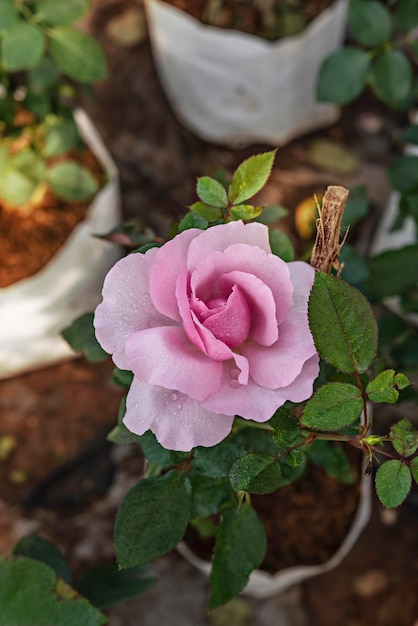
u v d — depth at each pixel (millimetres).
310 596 1111
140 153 1369
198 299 643
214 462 706
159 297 651
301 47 1190
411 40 965
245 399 645
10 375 1229
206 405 640
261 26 1179
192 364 638
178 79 1311
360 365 659
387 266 888
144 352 641
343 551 952
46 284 1072
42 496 1161
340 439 680
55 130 1028
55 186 1030
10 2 897
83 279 1109
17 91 1119
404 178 981
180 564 1128
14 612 741
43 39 911
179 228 676
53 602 745
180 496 709
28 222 1071
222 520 750
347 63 966
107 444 1188
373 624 1097
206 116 1334
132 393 656
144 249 677
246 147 1372
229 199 694
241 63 1206
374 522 1141
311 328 649
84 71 936
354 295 646
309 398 668
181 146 1378
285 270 646
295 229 1291
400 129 1369
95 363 1231
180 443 650
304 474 925
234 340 648
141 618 1099
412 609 1100
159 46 1284
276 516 934
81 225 1078
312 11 1180
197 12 1188
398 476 658
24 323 1106
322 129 1372
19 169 1014
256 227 649
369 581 1114
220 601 740
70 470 1175
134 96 1397
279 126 1324
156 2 1197
